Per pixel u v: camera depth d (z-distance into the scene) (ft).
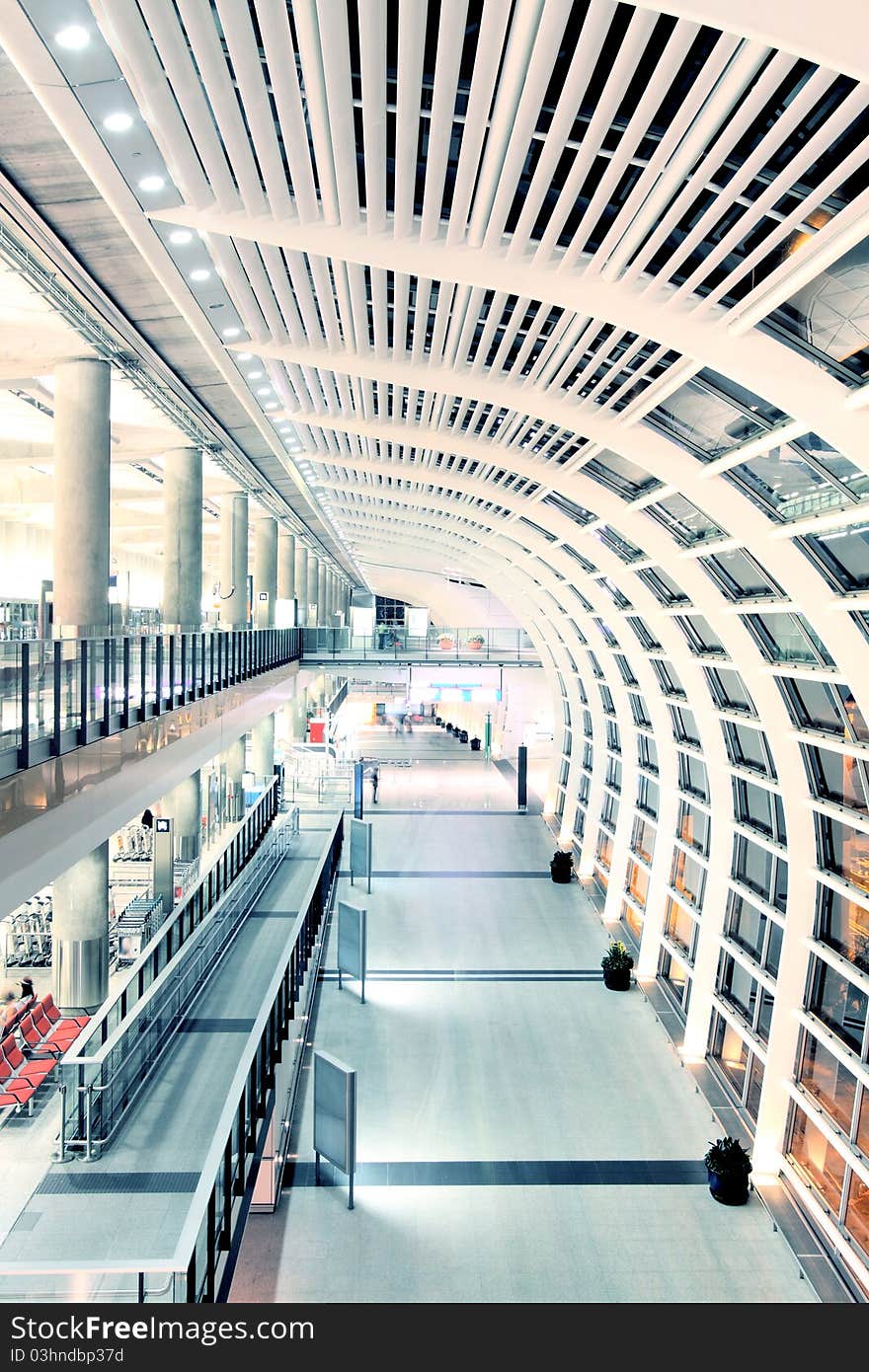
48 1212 26.68
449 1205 38.24
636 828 75.56
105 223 31.04
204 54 18.35
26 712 26.68
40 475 85.66
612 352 33.60
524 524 71.10
